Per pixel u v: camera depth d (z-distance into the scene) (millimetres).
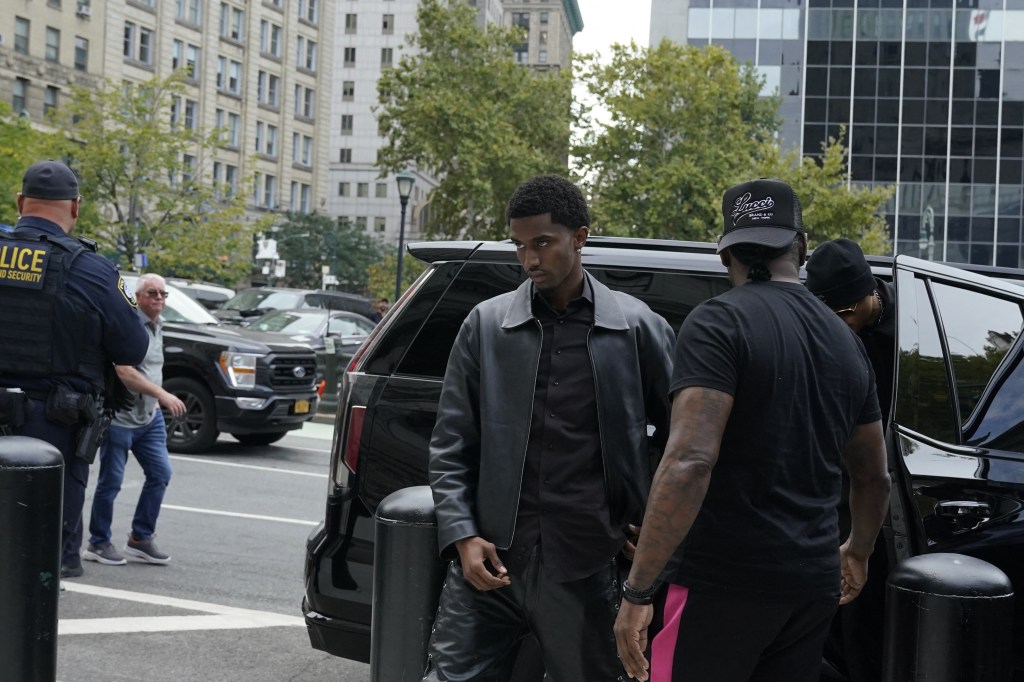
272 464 11797
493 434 2875
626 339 2898
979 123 56156
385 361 4191
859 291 3691
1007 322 3842
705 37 57656
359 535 4125
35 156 37594
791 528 2504
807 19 56875
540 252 2832
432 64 44062
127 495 9477
